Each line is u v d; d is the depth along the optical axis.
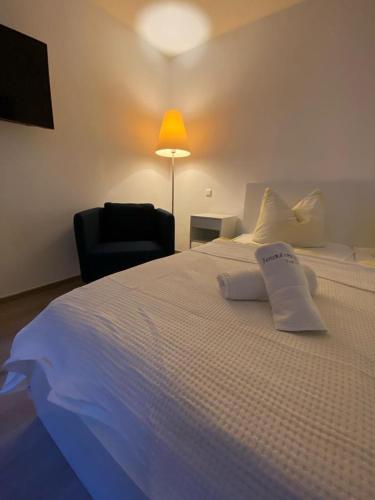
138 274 0.96
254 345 0.53
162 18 2.19
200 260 1.18
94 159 2.30
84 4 1.99
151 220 2.42
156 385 0.45
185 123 2.79
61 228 2.14
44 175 1.97
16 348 0.78
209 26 2.26
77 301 0.74
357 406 0.38
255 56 2.21
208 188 2.75
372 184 1.82
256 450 0.33
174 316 0.65
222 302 0.74
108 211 2.30
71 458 0.75
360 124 1.83
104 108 2.30
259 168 2.36
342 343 0.55
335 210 1.96
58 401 0.58
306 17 1.92
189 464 0.38
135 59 2.46
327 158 2.00
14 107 1.61
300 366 0.47
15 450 0.85
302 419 0.36
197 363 0.48
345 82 1.85
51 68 1.88
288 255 0.74
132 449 0.46
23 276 1.96
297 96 2.06
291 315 0.61
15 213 1.85
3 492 0.74
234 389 0.42
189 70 2.65
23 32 1.70
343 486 0.28
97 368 0.54
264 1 1.93
